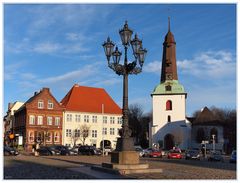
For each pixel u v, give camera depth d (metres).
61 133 85.62
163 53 92.38
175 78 90.62
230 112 111.38
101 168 23.02
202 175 21.97
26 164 31.02
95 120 91.00
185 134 87.00
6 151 52.91
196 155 55.47
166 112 88.56
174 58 91.50
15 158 43.81
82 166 28.02
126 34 23.20
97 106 92.75
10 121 104.56
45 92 85.25
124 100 23.42
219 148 88.06
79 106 89.94
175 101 88.25
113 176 20.17
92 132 90.19
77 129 87.94
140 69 23.45
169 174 21.86
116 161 22.95
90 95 94.44
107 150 63.56
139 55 23.33
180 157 58.34
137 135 117.12
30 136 82.12
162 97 89.25
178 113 87.81
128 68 23.44
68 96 93.00
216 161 49.88
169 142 87.88
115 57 23.34
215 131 89.38
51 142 84.38
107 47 23.39
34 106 83.50
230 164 38.88
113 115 93.31
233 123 93.44
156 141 88.12
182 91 88.12
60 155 57.97
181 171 24.83
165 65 91.12
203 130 89.69
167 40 91.81
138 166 22.52
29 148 81.25
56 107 85.88
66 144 86.25
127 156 22.72
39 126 83.25
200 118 91.56
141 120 122.38
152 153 63.06
